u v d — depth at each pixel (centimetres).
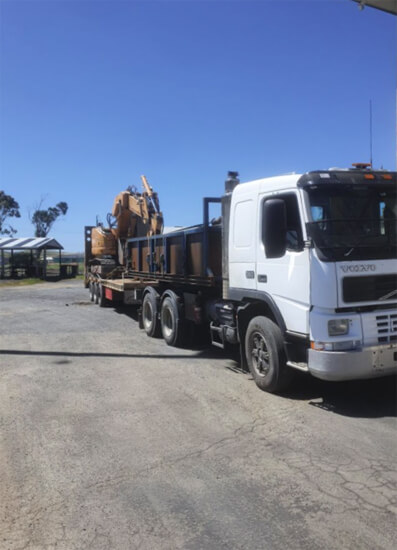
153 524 325
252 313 673
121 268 1592
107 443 468
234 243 677
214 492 368
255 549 295
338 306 512
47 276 4125
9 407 584
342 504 346
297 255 545
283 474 395
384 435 472
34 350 930
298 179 550
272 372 596
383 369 522
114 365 798
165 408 571
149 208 1354
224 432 491
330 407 559
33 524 328
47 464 423
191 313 899
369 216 553
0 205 6894
